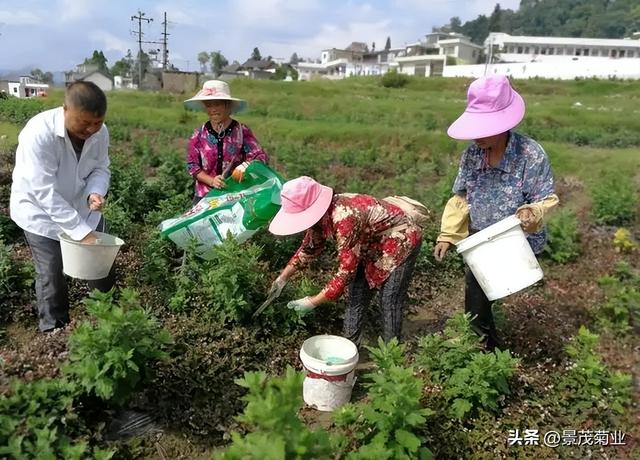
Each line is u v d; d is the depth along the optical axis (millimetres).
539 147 4039
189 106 5781
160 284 5012
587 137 20469
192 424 3588
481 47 90500
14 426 3031
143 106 28203
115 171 8039
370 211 3957
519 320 5188
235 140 5414
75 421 3248
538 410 3865
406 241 4066
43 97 31281
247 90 37031
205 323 4473
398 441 3152
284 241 5895
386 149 17344
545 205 3949
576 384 4078
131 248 6016
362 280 4344
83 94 3670
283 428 2424
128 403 3637
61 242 3953
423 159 15914
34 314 4832
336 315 5105
